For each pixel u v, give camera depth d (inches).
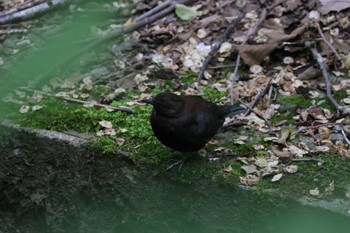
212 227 333.7
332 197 308.2
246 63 434.0
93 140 358.3
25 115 385.1
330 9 478.6
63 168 364.8
